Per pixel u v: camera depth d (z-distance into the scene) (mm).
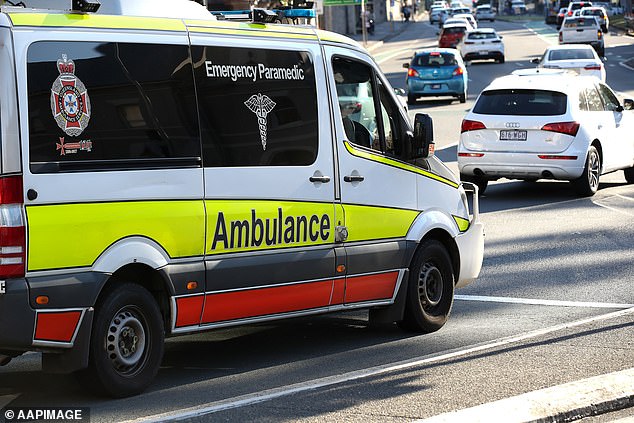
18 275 8039
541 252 16156
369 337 11203
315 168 10102
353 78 10656
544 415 7977
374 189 10672
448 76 45562
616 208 20422
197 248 9117
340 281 10328
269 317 9781
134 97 8766
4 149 8008
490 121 21719
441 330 11422
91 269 8398
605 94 23062
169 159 8953
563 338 10844
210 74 9312
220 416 8227
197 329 9234
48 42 8289
